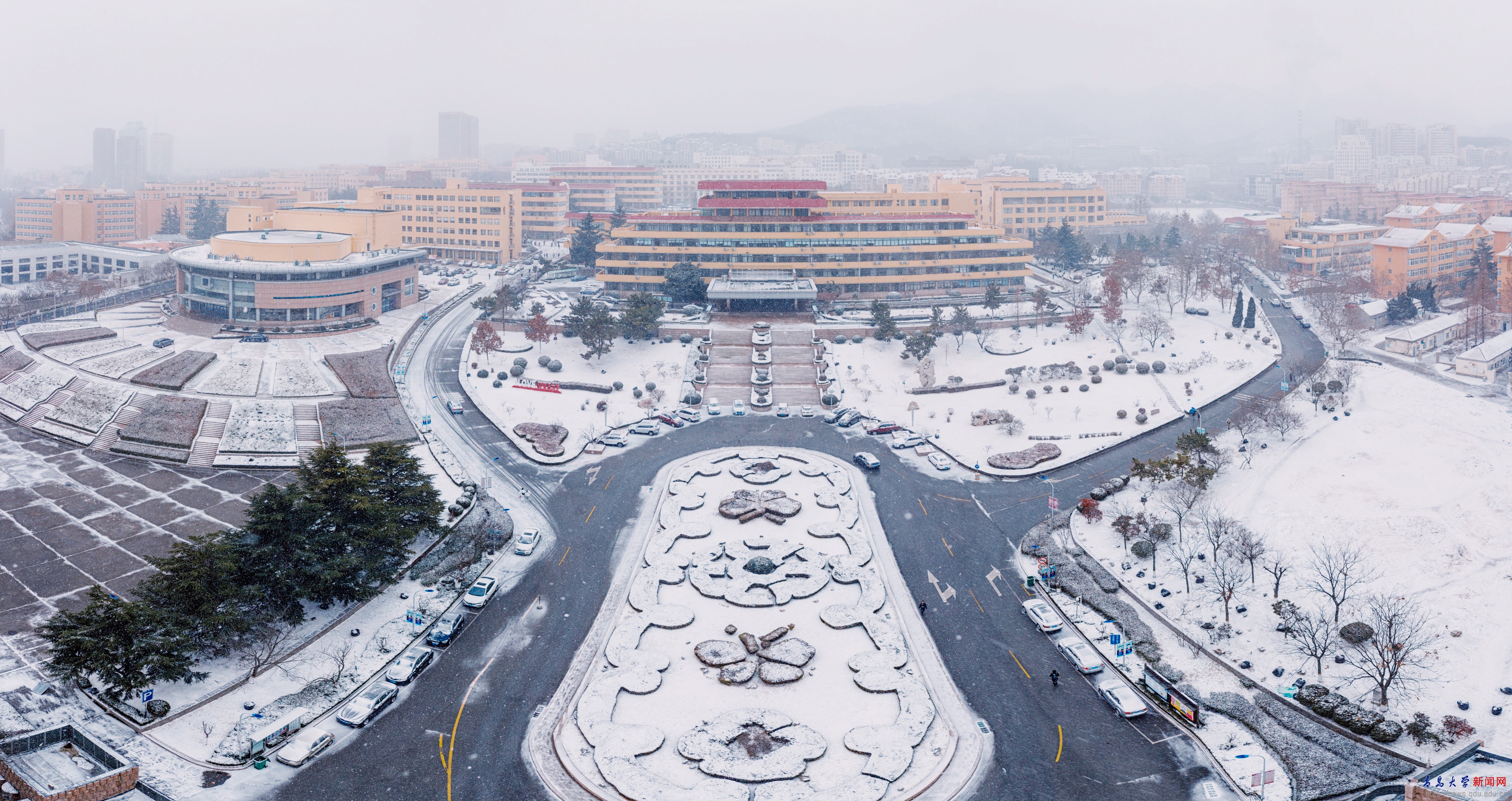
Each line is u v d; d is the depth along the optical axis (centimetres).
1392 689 10875
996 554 14825
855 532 15225
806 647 11925
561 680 11462
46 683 11025
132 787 9338
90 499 16462
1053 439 19475
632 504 16638
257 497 13000
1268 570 13388
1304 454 17262
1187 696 10962
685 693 11100
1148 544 14250
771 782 9519
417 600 13162
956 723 10669
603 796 9388
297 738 10181
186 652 10956
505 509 16350
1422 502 14800
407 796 9444
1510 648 11400
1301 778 9569
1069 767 9950
